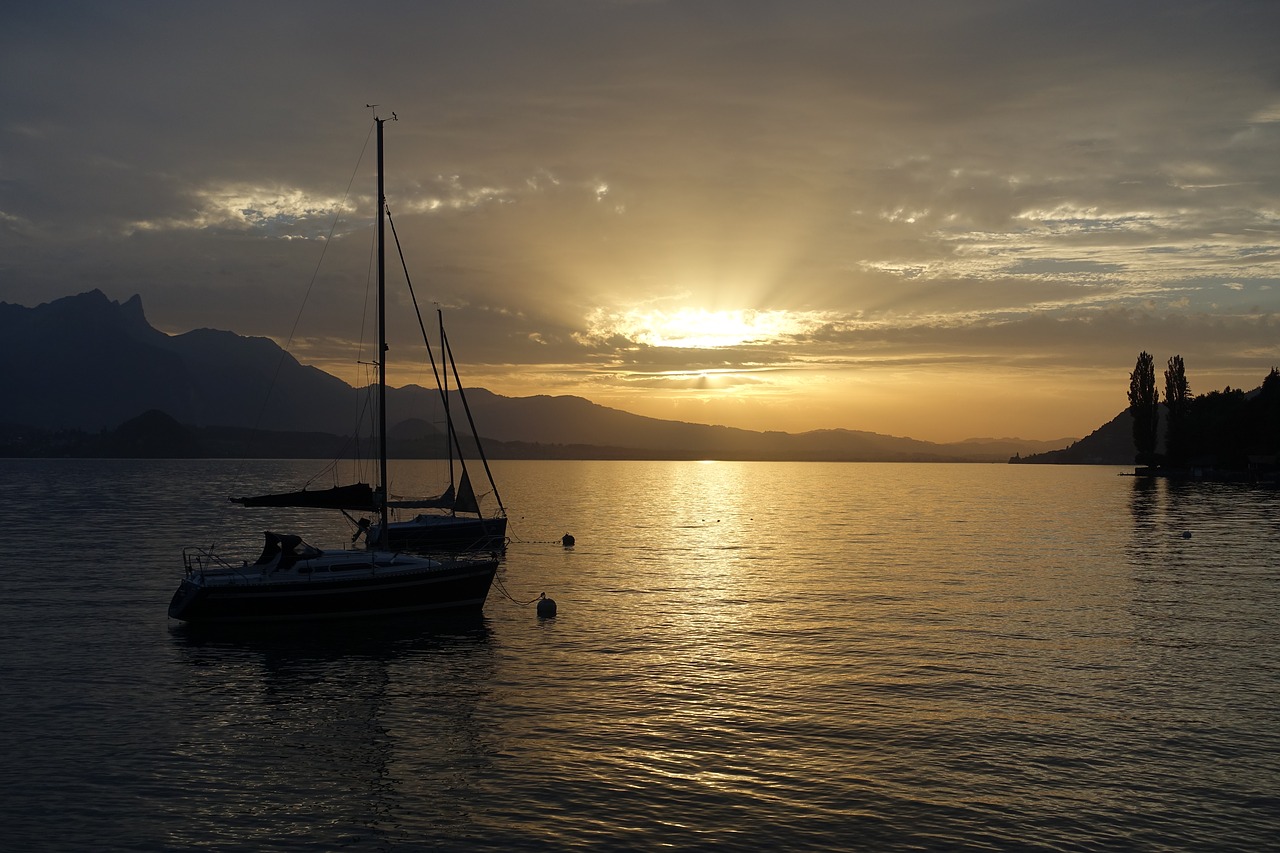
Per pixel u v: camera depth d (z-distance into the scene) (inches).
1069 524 3511.3
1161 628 1405.0
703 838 683.4
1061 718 953.5
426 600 1476.4
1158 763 831.1
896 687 1068.5
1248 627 1411.2
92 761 839.1
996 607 1592.0
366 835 691.4
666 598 1700.3
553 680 1105.4
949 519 3890.3
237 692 1061.1
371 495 1605.6
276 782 790.5
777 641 1317.7
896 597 1706.4
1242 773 808.9
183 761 839.7
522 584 1879.9
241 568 1475.1
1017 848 672.4
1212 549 2541.8
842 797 754.8
